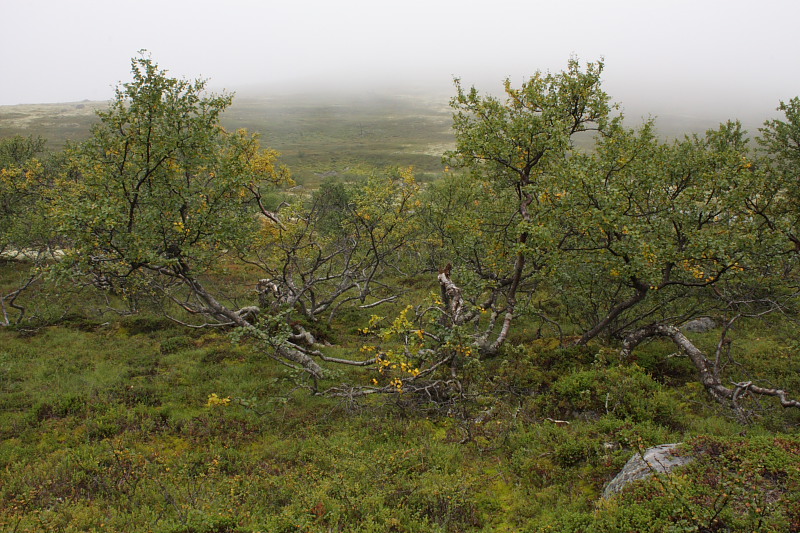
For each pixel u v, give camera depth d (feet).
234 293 72.49
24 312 60.18
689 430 31.27
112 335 57.47
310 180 240.32
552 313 61.21
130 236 41.57
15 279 79.41
